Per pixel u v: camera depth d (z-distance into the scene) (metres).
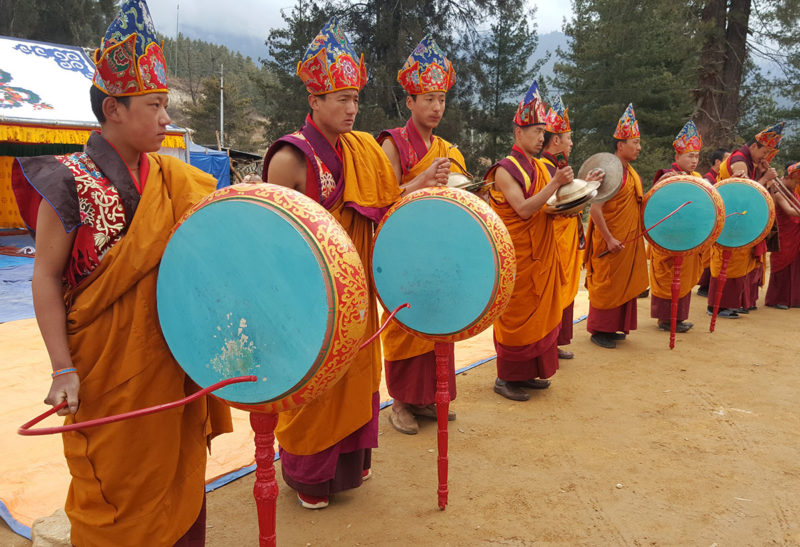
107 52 1.88
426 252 2.84
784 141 27.27
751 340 6.58
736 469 3.63
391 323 4.07
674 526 3.02
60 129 13.44
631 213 5.99
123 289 1.93
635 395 4.93
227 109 60.59
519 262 4.54
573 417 4.47
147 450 2.02
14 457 3.68
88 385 1.96
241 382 1.80
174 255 1.86
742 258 7.36
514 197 4.42
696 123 20.44
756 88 23.75
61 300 1.93
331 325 1.75
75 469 2.03
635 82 28.66
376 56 28.98
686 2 19.44
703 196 5.69
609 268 6.08
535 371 4.83
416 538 2.92
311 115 3.00
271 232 1.75
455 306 2.82
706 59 20.02
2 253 13.02
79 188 1.89
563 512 3.15
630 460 3.76
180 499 2.15
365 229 3.15
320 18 28.98
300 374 1.75
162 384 2.03
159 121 1.98
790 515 3.12
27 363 5.59
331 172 2.97
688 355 6.04
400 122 26.41
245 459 3.68
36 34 39.25
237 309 1.78
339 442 3.10
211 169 18.66
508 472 3.61
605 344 6.34
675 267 6.09
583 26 31.80
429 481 3.50
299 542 2.89
